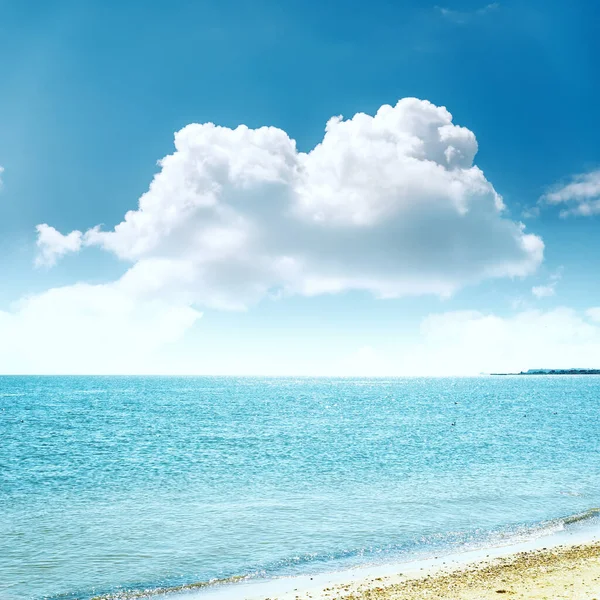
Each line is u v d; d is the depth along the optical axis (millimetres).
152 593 16609
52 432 68562
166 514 25797
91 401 145250
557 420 88875
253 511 26328
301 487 32438
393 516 25391
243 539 21875
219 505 27672
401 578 17609
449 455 47094
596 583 16406
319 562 19359
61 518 25078
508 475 36594
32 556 19812
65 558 19609
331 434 66000
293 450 50844
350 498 29219
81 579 17672
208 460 44469
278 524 24016
